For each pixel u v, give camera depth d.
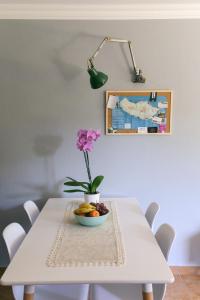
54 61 2.23
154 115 2.26
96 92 2.25
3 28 2.19
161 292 1.40
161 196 2.36
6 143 2.30
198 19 2.19
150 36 2.20
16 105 2.26
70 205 2.10
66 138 2.30
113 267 1.21
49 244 1.43
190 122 2.28
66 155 2.31
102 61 2.22
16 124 2.28
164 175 2.34
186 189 2.35
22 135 2.29
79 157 2.31
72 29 2.20
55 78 2.24
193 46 2.21
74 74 2.24
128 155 2.32
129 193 2.35
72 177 2.33
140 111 2.25
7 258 2.42
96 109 2.27
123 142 2.30
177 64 2.23
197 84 2.25
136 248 1.39
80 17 2.18
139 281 1.12
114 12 2.17
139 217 1.83
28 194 2.36
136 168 2.33
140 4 2.13
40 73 2.24
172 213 2.37
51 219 1.80
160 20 2.19
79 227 1.66
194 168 2.33
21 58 2.22
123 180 2.34
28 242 1.45
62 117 2.28
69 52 2.22
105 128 2.28
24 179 2.34
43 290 1.49
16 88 2.25
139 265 1.23
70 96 2.26
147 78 2.24
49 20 2.19
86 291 1.49
